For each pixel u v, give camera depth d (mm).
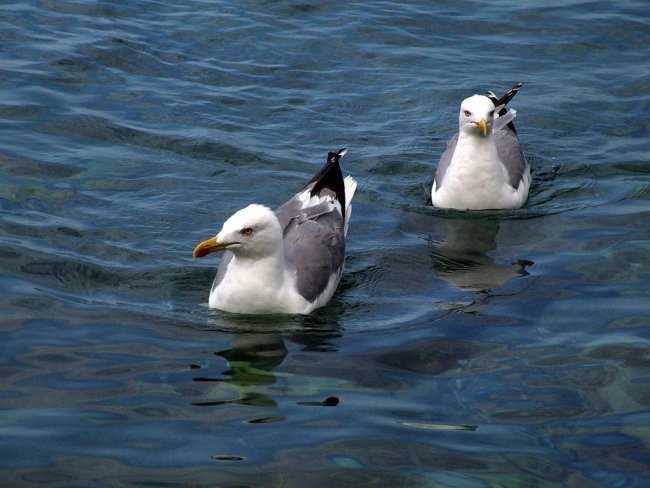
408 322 13562
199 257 14273
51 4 23859
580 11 25406
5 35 22094
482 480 10055
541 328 13289
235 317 13703
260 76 21578
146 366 12070
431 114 20641
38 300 13422
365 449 10477
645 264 15086
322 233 14836
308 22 24188
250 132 19391
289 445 10516
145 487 9719
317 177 15719
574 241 16078
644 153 19375
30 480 9750
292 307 13828
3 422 10688
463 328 13328
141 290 14164
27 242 14883
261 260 13664
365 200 17594
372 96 21203
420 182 18422
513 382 11938
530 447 10641
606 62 23031
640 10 25422
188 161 18078
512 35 24250
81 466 10008
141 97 20219
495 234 16516
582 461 10406
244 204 16844
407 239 16281
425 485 9953
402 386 11852
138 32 22891
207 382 11773
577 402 11516
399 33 23984
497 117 17984
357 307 14141
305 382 11891
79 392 11383
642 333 13070
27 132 18453
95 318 13188
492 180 17297
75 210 16078
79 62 21234
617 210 17141
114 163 17750
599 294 14203
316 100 20875
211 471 10016
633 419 11156
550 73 22500
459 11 25328
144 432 10648
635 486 10016
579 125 20484
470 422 11086
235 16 24109
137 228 15773
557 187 18312
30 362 11961
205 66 21766
